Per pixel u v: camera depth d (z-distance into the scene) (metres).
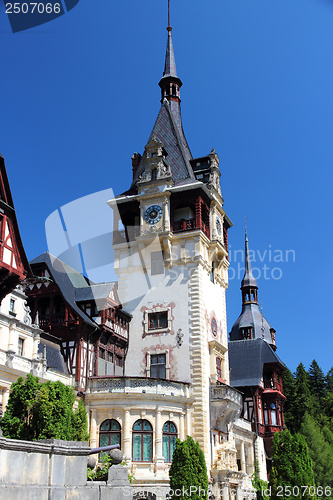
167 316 40.03
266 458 54.88
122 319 40.31
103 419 33.41
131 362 39.97
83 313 36.69
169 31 54.72
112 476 16.11
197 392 37.12
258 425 53.34
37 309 36.34
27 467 13.54
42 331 32.19
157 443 33.19
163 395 34.44
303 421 64.56
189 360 38.25
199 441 35.81
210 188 44.97
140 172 46.22
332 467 53.53
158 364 39.19
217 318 43.25
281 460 34.53
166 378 38.44
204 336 39.34
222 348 41.75
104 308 37.31
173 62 52.88
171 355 38.94
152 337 40.03
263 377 57.31
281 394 57.81
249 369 56.25
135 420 33.38
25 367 29.36
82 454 15.30
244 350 58.38
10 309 30.20
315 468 53.62
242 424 48.56
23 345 30.69
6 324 29.19
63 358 34.72
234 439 45.44
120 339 39.53
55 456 14.41
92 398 33.81
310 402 74.50
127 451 32.31
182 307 39.88
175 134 47.28
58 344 35.25
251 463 50.78
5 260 24.27
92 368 35.78
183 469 29.53
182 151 46.03
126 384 34.16
